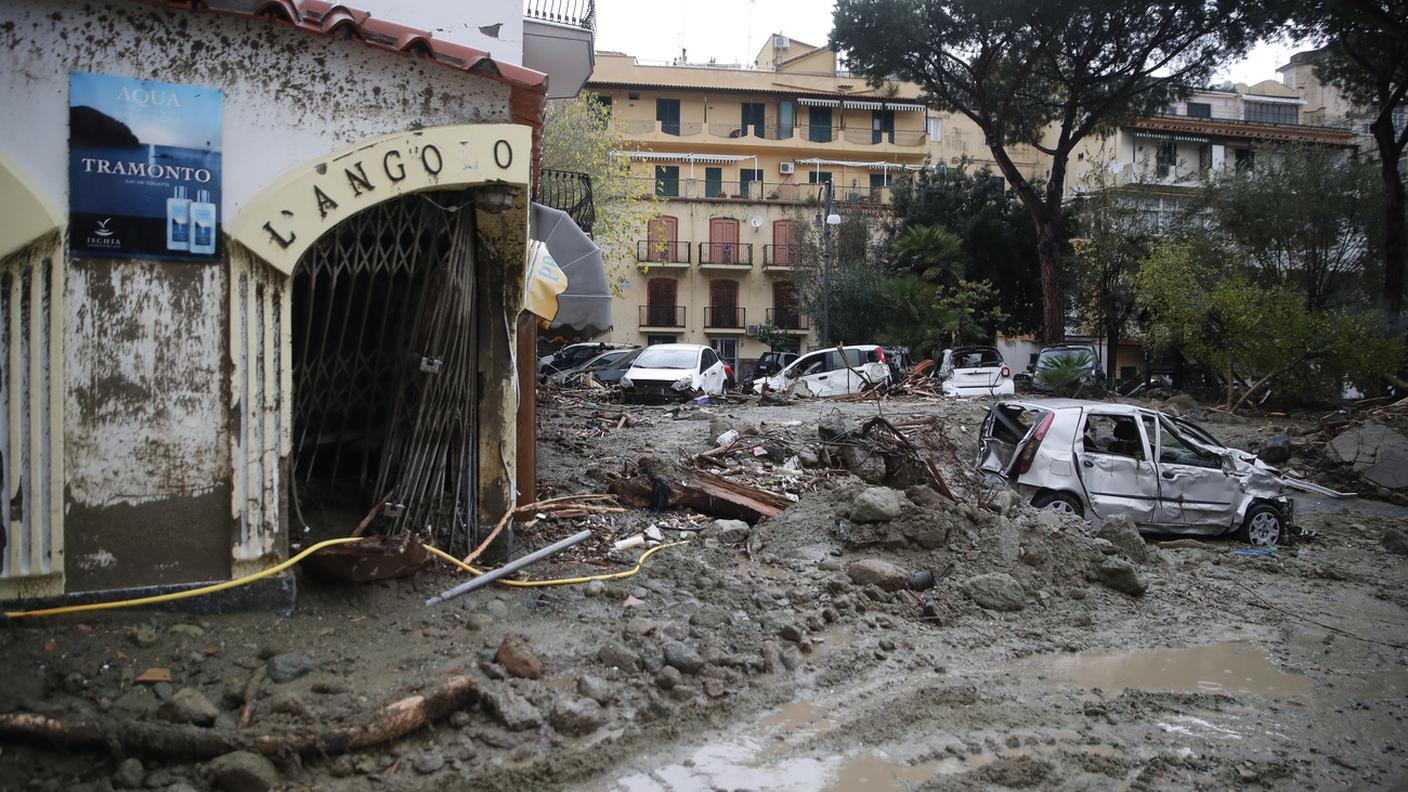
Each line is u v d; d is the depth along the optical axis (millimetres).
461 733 4523
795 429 14297
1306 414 23844
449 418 6449
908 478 10492
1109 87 31562
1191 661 6504
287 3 5352
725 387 24953
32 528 4918
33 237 4871
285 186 5457
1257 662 6555
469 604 5914
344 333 6219
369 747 4258
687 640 5738
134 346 5156
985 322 40031
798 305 45719
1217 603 8000
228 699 4445
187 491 5273
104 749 4039
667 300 50719
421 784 4098
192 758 4047
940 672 5945
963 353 26625
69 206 5008
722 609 6301
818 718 5133
